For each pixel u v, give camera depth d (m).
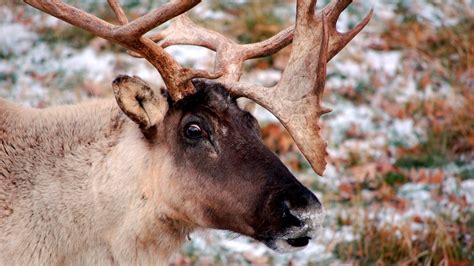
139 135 12.12
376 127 22.27
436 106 22.92
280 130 21.14
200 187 11.91
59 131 12.33
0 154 12.18
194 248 17.86
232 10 25.17
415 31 25.66
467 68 24.48
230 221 11.92
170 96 12.02
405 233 17.77
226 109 11.96
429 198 19.66
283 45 13.01
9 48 23.02
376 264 17.34
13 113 12.42
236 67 12.78
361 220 18.41
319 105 11.55
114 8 12.56
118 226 12.07
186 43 13.33
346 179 20.31
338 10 12.03
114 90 11.54
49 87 21.66
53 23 23.97
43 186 12.05
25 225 11.94
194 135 11.92
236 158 11.84
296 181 11.73
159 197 12.08
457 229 18.14
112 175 12.01
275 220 11.60
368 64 24.31
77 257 12.15
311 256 17.84
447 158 21.23
